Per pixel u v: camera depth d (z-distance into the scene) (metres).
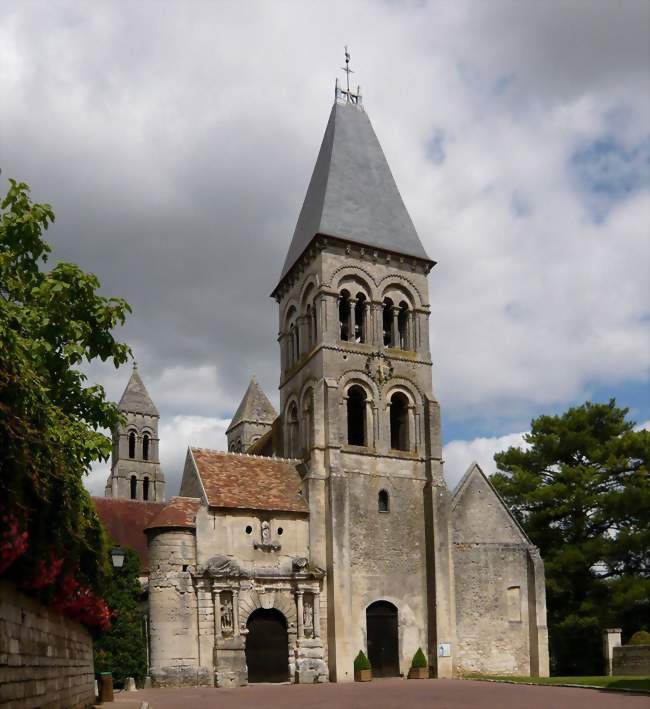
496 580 46.97
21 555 12.67
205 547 42.06
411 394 49.44
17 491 11.97
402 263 51.38
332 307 48.47
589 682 35.41
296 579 42.91
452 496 48.22
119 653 40.88
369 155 54.25
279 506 44.28
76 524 16.66
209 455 46.16
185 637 40.38
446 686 36.56
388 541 45.91
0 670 12.17
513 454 58.03
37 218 17.27
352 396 49.50
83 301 18.03
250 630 41.97
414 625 45.12
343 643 42.56
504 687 35.03
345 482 45.25
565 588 51.50
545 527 54.16
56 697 17.11
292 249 54.19
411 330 50.81
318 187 52.81
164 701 29.36
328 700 29.02
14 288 17.31
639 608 51.16
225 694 33.41
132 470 88.62
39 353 16.83
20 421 12.24
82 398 18.81
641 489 50.84
